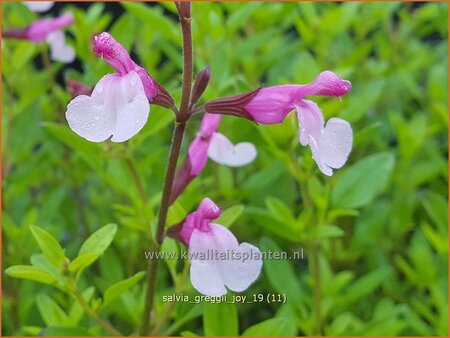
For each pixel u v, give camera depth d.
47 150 0.26
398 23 0.36
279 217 0.19
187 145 0.27
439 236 0.22
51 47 0.27
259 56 0.30
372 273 0.22
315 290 0.20
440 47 0.36
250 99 0.15
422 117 0.27
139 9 0.22
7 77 0.25
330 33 0.28
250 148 0.18
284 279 0.20
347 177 0.20
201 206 0.15
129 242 0.24
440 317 0.21
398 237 0.27
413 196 0.27
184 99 0.14
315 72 0.23
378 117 0.32
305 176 0.20
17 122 0.25
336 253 0.26
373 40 0.34
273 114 0.15
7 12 0.27
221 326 0.16
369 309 0.25
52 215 0.24
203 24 0.24
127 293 0.20
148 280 0.16
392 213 0.27
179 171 0.16
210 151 0.18
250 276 0.14
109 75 0.14
